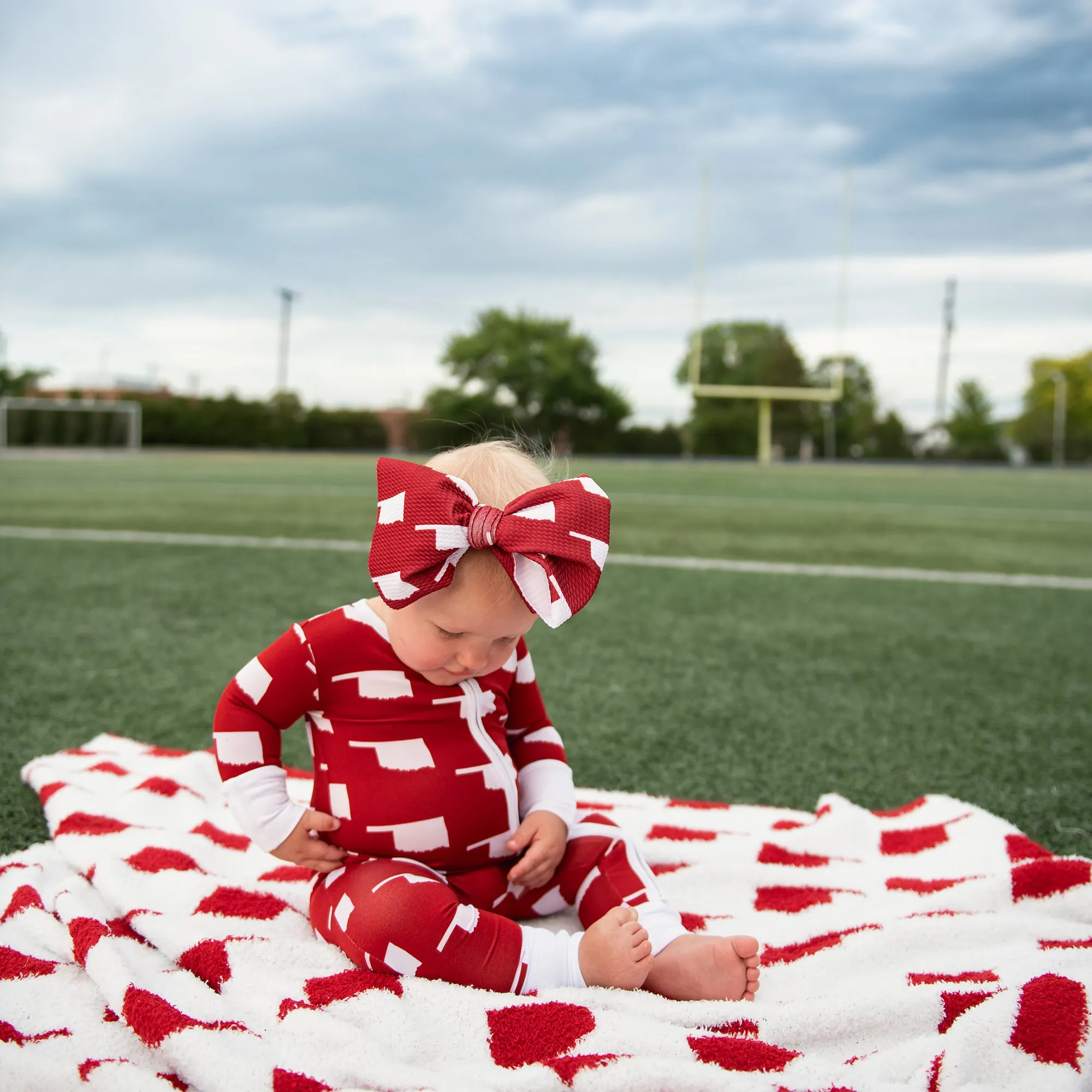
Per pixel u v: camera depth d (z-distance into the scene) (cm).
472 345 3803
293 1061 92
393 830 117
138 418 2705
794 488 1341
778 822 165
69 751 191
